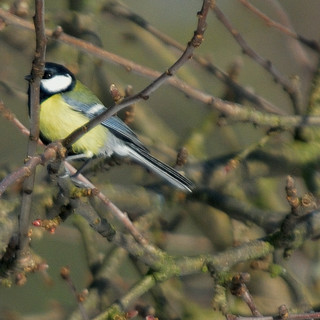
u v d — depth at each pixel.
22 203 7.70
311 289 11.40
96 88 12.88
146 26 12.51
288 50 12.88
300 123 10.68
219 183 11.20
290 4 14.90
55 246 15.41
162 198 10.87
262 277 11.47
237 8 15.48
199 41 6.35
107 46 15.08
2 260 8.30
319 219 9.20
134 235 8.69
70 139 7.32
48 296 15.06
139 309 10.31
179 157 9.98
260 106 12.01
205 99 10.24
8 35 13.09
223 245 11.89
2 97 13.05
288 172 11.37
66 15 12.68
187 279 11.93
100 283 10.57
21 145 15.24
